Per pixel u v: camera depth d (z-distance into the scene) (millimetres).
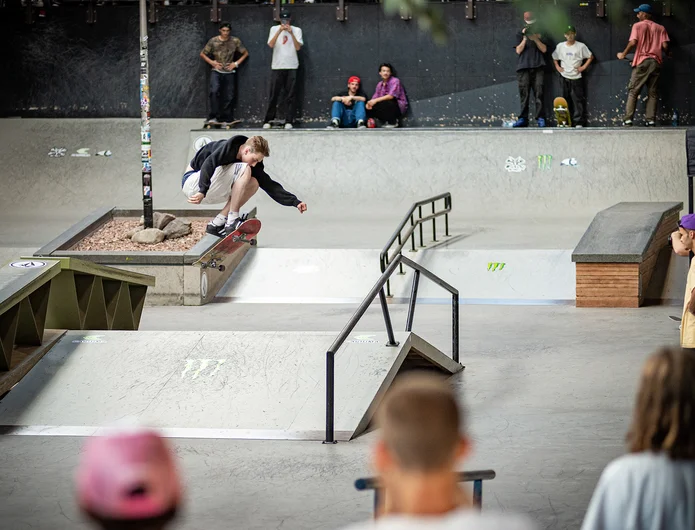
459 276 14711
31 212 20797
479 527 2154
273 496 6352
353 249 15562
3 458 7176
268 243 16688
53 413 8016
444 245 16266
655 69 21516
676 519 2783
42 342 9031
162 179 21750
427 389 2346
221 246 14141
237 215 13477
